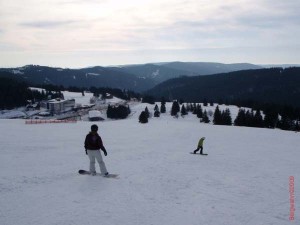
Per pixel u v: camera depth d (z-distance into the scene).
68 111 152.12
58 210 8.65
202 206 9.63
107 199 9.78
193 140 31.73
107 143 26.31
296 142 34.19
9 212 8.41
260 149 27.00
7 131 32.03
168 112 152.25
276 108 131.00
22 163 15.36
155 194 10.64
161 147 24.89
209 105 179.62
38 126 40.12
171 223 8.16
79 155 18.81
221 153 23.38
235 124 111.62
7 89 166.00
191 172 14.86
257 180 13.83
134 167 15.33
